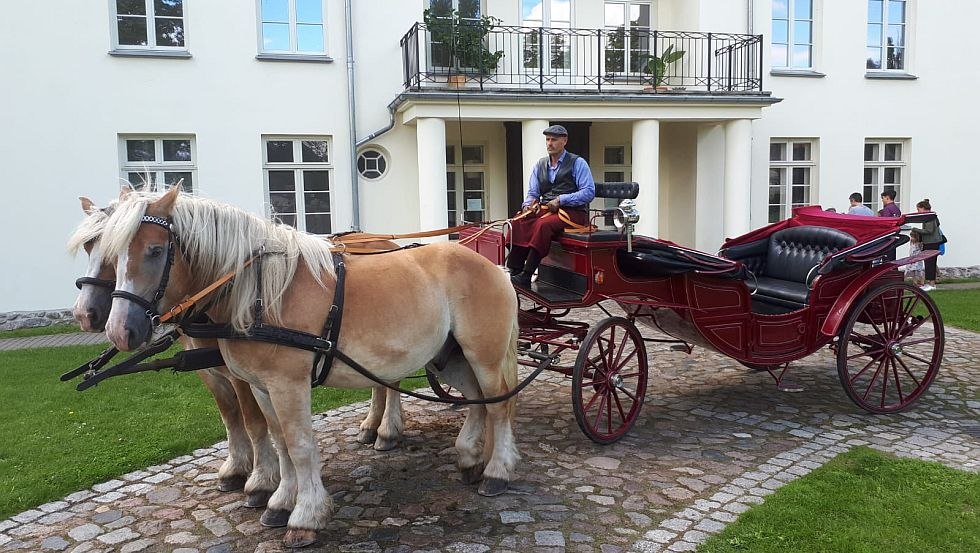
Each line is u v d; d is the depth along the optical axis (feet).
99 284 10.23
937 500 13.05
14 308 34.99
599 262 15.97
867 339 19.04
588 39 44.96
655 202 39.60
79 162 35.55
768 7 45.09
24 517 13.12
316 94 38.73
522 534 12.10
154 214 10.28
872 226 19.86
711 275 17.28
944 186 50.57
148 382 22.52
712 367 24.27
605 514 12.85
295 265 11.45
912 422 18.20
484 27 38.68
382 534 12.17
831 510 12.70
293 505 12.53
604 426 17.92
